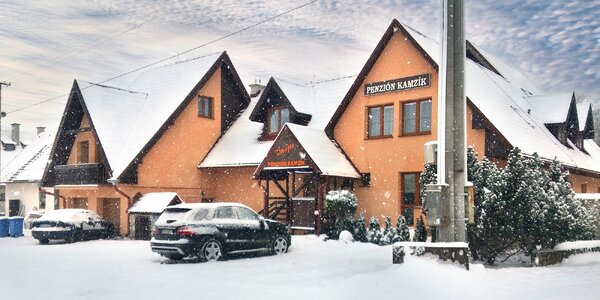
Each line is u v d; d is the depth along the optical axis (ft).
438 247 37.24
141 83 108.58
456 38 38.68
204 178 96.84
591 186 93.97
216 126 100.22
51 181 101.19
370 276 36.17
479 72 85.40
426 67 74.79
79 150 97.96
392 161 77.15
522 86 104.99
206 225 53.88
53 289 36.94
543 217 44.91
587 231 51.60
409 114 77.05
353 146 81.56
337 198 71.97
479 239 45.16
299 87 94.43
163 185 90.43
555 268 41.22
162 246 53.36
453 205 37.73
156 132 88.07
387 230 68.13
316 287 35.88
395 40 78.59
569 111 86.33
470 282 34.32
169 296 33.71
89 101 92.07
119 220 90.53
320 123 86.48
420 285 33.19
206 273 44.16
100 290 36.29
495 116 70.28
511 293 31.53
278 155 75.97
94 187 88.63
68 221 78.54
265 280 39.81
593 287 33.27
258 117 93.15
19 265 50.49
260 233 57.67
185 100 92.48
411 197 75.92
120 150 88.38
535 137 75.25
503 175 45.73
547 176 49.32
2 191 152.15
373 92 79.87
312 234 74.69
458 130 38.29
